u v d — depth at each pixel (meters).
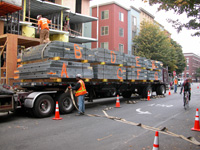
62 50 8.51
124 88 13.59
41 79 8.52
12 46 9.70
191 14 7.54
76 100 9.59
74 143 5.06
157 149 3.21
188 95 10.52
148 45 30.14
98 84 10.91
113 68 11.32
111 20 31.69
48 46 8.14
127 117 8.33
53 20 22.55
